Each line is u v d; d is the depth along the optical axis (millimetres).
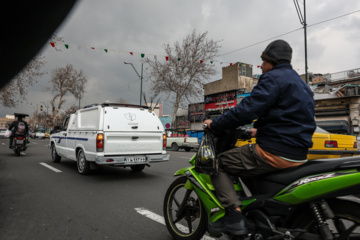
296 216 2027
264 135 2135
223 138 2449
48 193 5258
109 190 5527
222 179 2334
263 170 2113
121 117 6770
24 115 12719
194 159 2732
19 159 10984
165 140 7391
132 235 3186
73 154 7840
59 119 64625
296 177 1970
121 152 6637
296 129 2018
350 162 1767
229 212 2262
